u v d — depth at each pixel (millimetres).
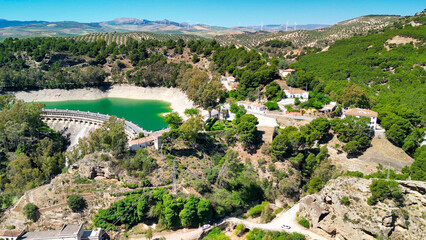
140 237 109812
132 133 194250
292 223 117125
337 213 106625
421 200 98438
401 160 157125
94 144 154875
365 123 164125
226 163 141500
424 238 92062
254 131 169625
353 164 158750
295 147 159250
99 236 105188
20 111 194250
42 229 112188
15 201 123250
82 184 125625
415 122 178250
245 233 116062
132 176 129250
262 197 142875
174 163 136375
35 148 184750
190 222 113438
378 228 96188
